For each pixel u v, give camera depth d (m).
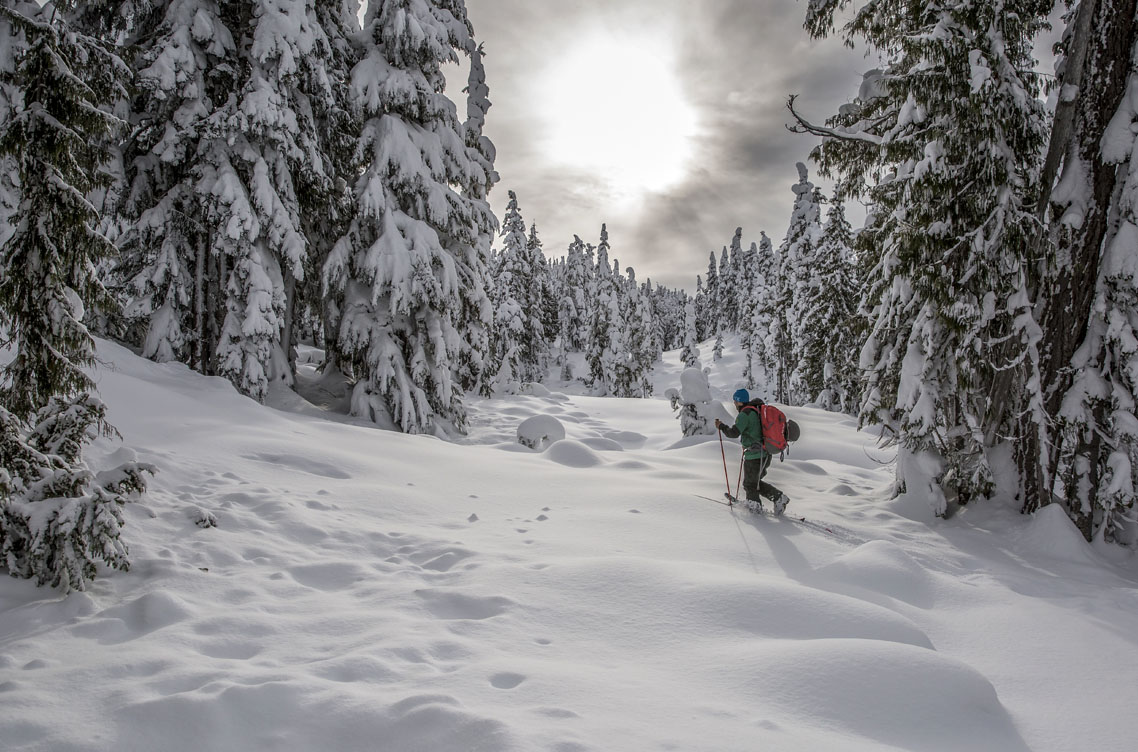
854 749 2.69
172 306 11.85
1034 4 8.20
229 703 2.71
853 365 21.17
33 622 3.62
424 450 10.29
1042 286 7.64
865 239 10.91
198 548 4.97
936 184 7.60
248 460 7.62
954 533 7.27
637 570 4.71
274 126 11.65
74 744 2.46
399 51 14.18
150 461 6.69
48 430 4.54
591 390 47.19
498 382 30.80
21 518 4.05
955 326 7.60
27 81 4.42
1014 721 3.31
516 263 42.47
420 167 14.02
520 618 4.02
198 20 11.48
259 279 11.78
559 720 2.70
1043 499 7.43
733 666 3.42
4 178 8.62
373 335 13.77
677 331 113.00
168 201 11.91
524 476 8.95
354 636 3.64
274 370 13.13
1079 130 7.54
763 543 6.18
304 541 5.47
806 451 14.55
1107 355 7.25
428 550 5.48
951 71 7.30
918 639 3.96
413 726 2.59
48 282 4.41
